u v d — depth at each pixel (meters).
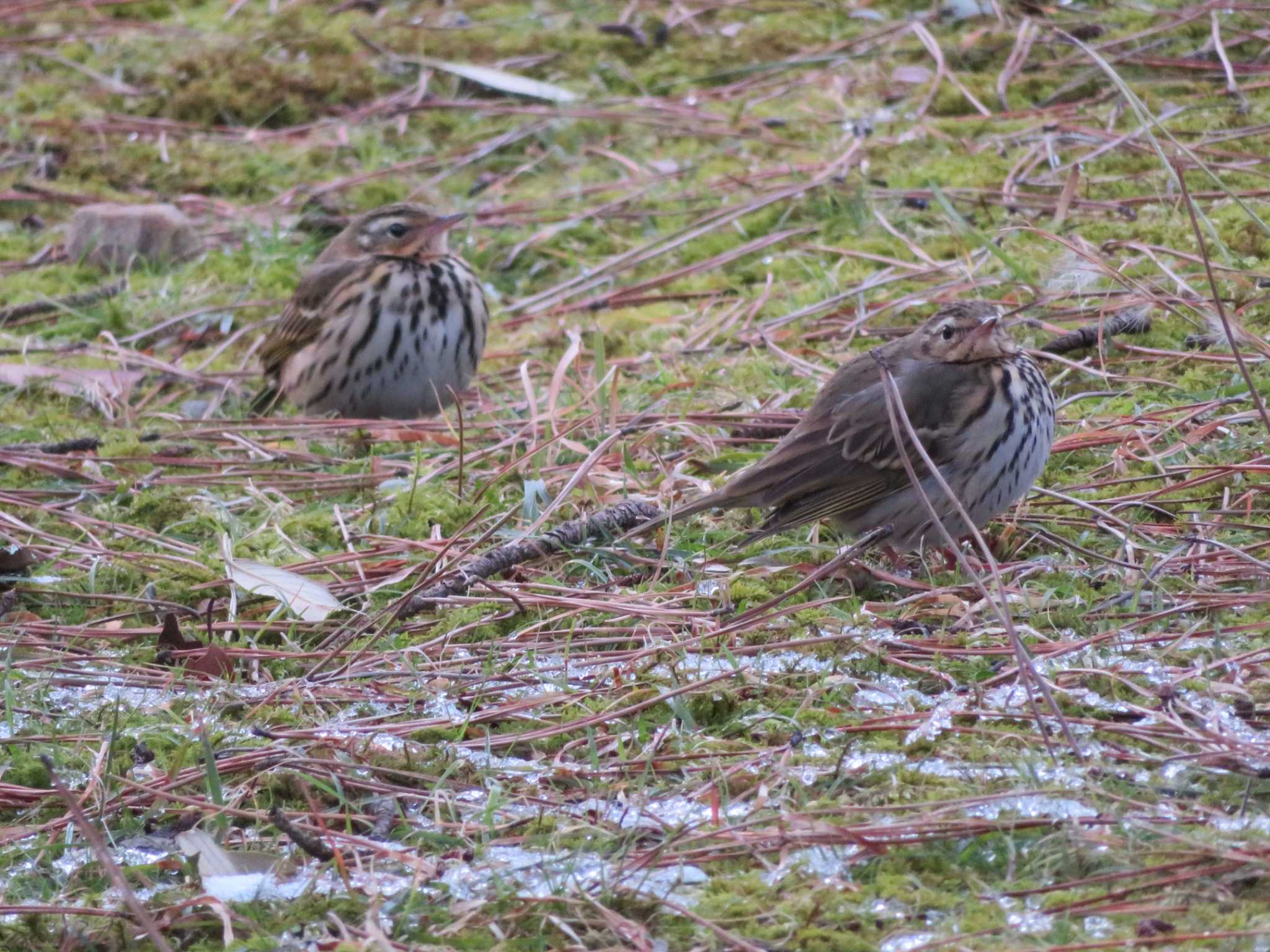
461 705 9.24
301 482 12.98
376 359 14.68
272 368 15.41
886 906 6.89
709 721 8.77
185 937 7.25
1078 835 7.14
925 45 19.81
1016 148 17.27
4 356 16.36
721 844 7.45
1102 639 9.00
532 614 10.29
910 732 8.30
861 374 10.95
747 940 6.74
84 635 10.59
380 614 10.47
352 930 7.04
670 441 12.80
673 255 16.95
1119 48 18.75
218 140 20.92
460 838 7.73
